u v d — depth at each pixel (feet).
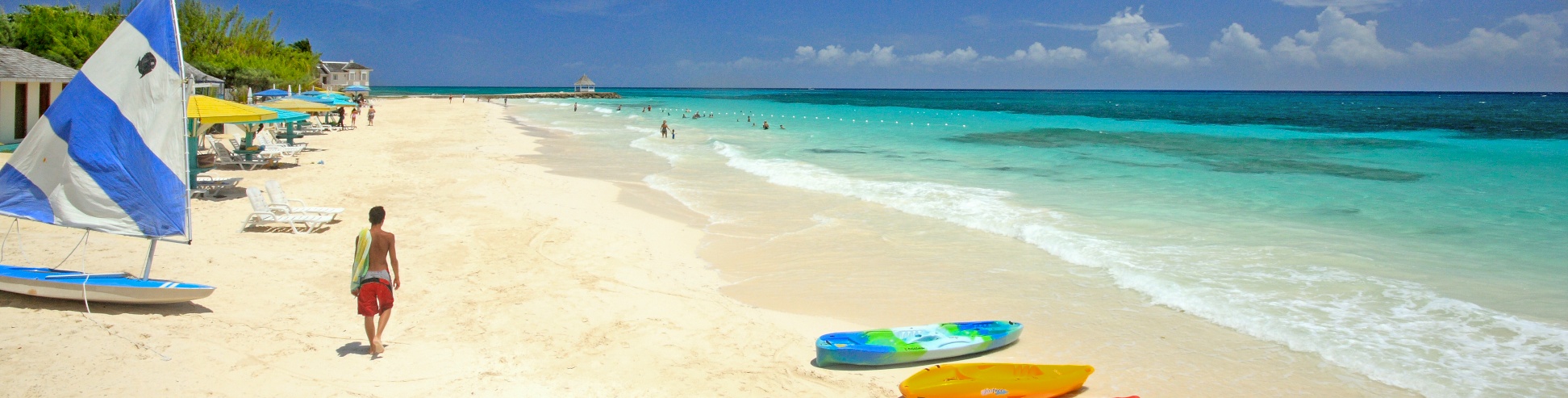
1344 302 28.02
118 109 23.06
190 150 45.83
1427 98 476.13
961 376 21.02
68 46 107.55
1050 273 32.60
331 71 294.46
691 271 33.22
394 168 61.98
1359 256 34.63
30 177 23.08
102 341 20.62
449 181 55.16
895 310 28.17
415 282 29.01
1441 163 75.00
